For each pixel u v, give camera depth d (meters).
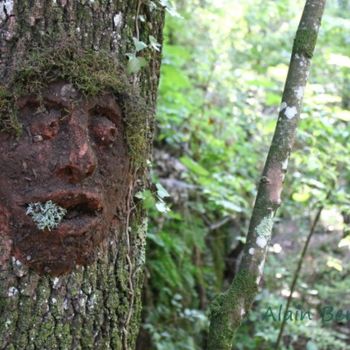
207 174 4.11
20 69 1.49
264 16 4.79
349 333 4.78
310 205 4.25
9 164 1.48
